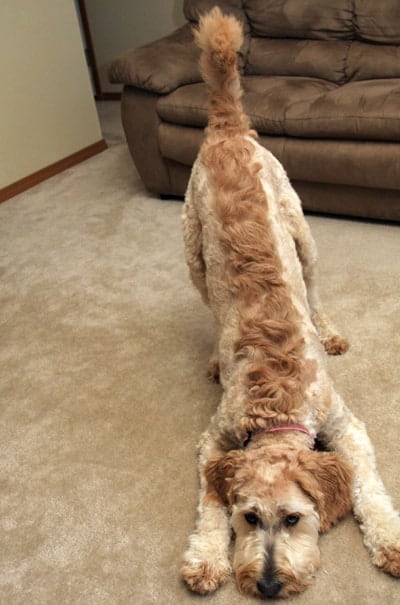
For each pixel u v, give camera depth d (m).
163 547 1.69
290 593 1.47
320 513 1.45
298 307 1.78
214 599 1.53
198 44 2.09
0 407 2.33
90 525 1.79
